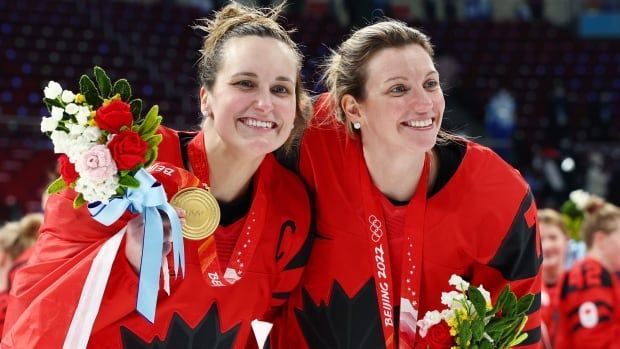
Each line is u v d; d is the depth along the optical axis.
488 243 5.29
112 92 4.53
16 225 8.85
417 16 32.25
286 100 4.77
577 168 21.61
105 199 4.36
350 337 5.48
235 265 5.02
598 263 8.42
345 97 5.36
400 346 5.38
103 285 4.51
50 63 23.38
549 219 9.67
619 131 26.56
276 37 4.88
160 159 5.00
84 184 4.32
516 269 5.37
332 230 5.41
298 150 5.49
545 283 9.63
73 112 4.32
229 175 4.95
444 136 5.49
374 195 5.39
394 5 32.12
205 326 5.02
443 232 5.31
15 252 8.62
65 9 25.83
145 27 26.19
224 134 4.73
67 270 4.66
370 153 5.33
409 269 5.34
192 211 4.72
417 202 5.31
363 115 5.30
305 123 5.28
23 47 23.61
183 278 4.92
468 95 27.73
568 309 8.38
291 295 5.59
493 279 5.43
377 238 5.36
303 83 5.25
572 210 11.04
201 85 5.04
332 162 5.46
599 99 27.69
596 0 32.12
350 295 5.43
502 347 5.12
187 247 4.92
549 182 21.31
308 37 27.84
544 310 8.71
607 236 8.55
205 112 5.01
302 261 5.36
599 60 29.77
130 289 4.66
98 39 24.84
